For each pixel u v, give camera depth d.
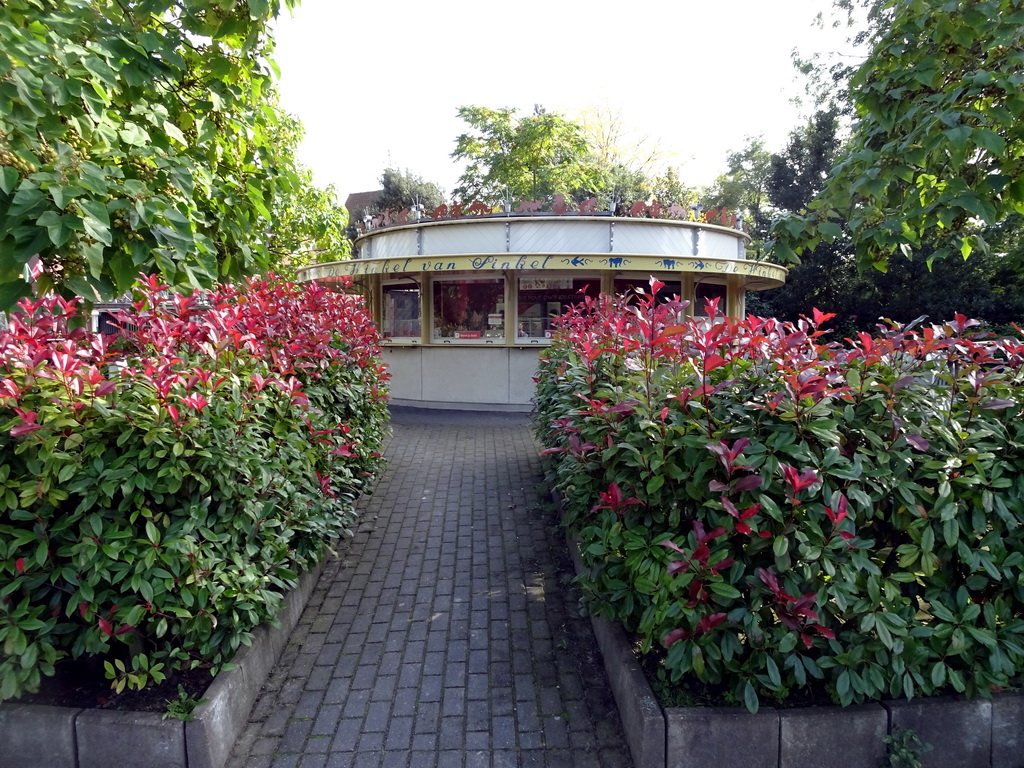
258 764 2.82
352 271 10.61
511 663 3.55
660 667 2.87
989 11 3.78
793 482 2.47
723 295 12.23
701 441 2.62
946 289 17.64
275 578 3.32
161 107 3.69
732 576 2.61
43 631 2.66
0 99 2.76
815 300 19.78
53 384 2.77
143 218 3.16
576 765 2.78
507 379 10.84
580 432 3.48
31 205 2.82
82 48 3.09
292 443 3.84
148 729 2.66
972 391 2.84
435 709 3.17
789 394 2.66
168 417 2.90
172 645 3.11
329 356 5.22
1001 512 2.60
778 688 2.55
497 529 5.54
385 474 7.34
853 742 2.60
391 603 4.26
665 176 34.22
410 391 11.42
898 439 2.66
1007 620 2.69
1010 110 3.82
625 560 3.02
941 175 4.27
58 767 2.68
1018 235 9.02
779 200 21.72
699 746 2.59
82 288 3.27
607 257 9.76
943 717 2.65
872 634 2.62
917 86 4.07
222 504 3.07
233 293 4.51
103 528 2.78
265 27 3.98
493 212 11.45
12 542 2.65
